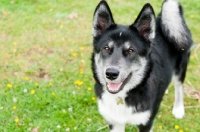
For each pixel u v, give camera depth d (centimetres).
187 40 156
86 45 211
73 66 194
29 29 224
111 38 140
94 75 143
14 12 243
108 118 147
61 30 224
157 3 258
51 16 239
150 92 141
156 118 167
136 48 139
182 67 164
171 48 156
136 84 140
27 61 197
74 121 162
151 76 142
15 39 215
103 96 143
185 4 256
